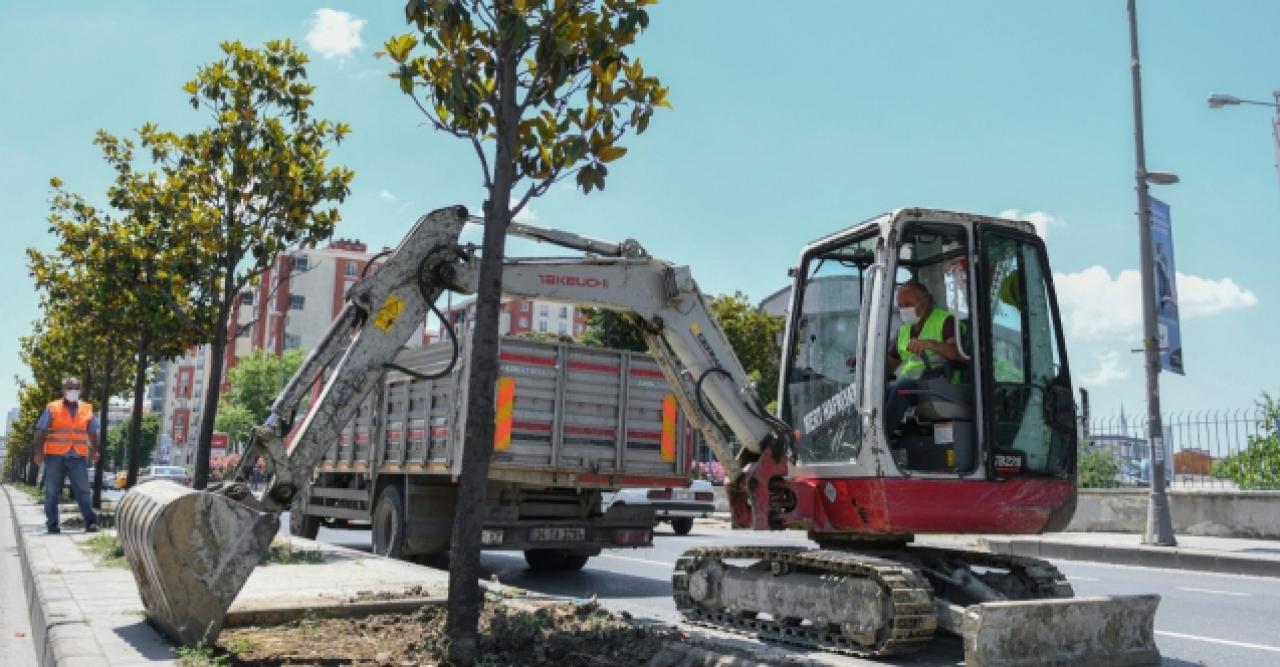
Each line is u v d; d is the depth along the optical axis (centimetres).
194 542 480
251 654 487
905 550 720
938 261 707
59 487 1255
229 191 1120
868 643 591
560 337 1067
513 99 509
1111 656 569
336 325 610
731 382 718
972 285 652
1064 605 555
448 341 1056
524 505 1042
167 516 476
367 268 656
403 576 830
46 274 1619
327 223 1166
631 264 713
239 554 489
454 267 631
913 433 669
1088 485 1823
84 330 1800
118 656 462
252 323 1155
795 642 653
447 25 493
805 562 652
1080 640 560
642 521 1085
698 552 753
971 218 661
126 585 718
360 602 618
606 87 512
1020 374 659
